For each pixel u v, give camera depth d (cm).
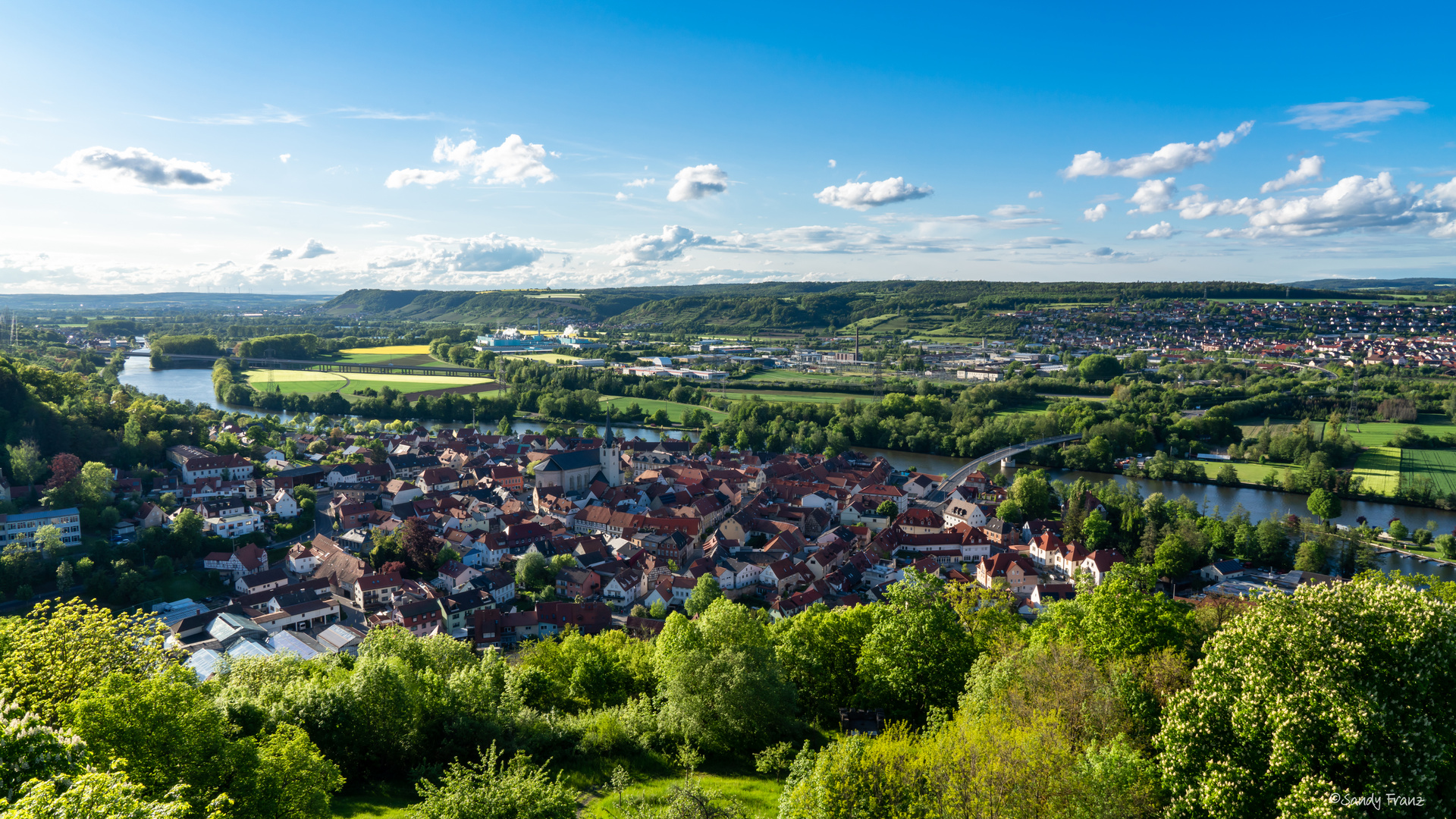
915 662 8512
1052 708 5778
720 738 7812
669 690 8181
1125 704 6053
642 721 8144
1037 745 4794
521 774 5159
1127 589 8050
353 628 15675
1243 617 5300
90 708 5194
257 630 14688
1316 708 4569
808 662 9388
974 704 6700
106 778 3691
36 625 6794
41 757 3969
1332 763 4544
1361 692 4594
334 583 18375
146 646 7112
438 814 4881
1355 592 5100
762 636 9025
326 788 5988
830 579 18712
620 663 10144
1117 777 4728
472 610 17062
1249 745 4819
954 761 4734
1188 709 5181
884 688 8550
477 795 4888
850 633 9688
